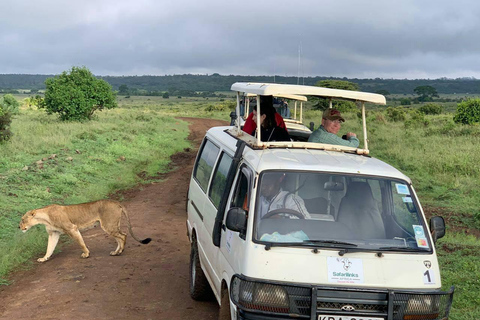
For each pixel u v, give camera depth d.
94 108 34.19
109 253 8.61
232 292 4.09
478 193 13.52
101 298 6.42
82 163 16.73
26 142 18.77
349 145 5.51
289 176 4.36
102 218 8.43
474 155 17.59
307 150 4.99
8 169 14.51
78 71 33.12
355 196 4.40
